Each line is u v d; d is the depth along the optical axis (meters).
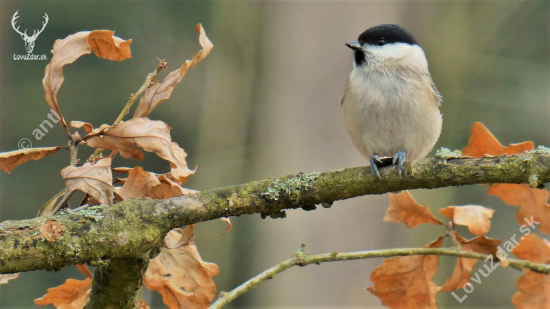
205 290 3.86
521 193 4.07
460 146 14.19
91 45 3.59
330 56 10.72
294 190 3.69
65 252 3.11
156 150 3.42
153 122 3.47
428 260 4.02
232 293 3.90
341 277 10.18
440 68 14.16
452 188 13.69
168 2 15.70
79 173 3.36
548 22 14.98
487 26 15.05
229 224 3.65
